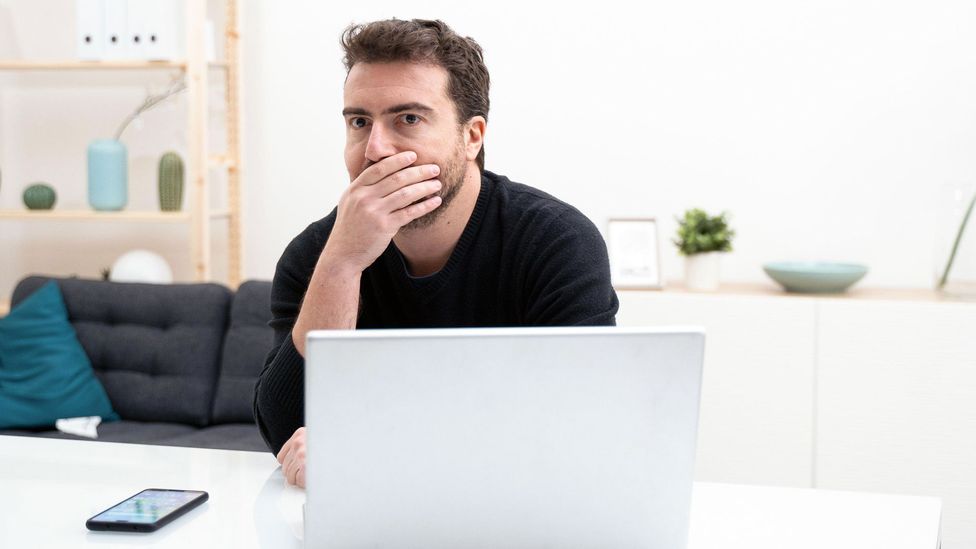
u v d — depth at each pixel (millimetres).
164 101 3410
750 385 2562
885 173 2824
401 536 855
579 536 868
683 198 2992
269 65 3291
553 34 3057
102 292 2867
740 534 1010
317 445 822
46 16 3457
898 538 997
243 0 3273
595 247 1415
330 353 800
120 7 3035
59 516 1042
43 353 2736
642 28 2986
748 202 2939
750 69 2908
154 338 2797
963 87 2746
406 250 1471
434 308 1494
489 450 834
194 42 3014
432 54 1258
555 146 3082
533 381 820
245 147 3330
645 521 868
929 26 2762
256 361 2723
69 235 3516
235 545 948
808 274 2562
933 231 2793
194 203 3051
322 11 3238
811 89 2865
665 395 833
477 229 1458
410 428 824
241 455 1322
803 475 2531
